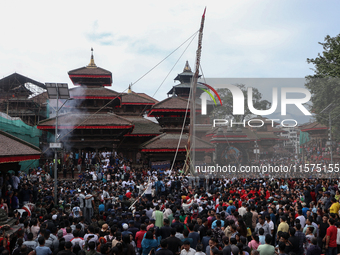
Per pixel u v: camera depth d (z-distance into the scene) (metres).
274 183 27.83
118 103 60.38
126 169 43.19
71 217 14.79
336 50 27.33
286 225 13.45
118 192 24.45
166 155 53.44
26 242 11.66
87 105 55.75
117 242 11.34
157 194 28.50
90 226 12.56
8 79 63.84
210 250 10.32
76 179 41.22
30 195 22.86
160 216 15.60
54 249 11.51
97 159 48.16
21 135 45.66
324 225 14.32
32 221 13.77
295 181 29.89
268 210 16.14
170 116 55.88
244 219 15.17
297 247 12.02
